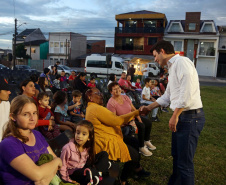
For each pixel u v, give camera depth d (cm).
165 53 256
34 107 155
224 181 335
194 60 3300
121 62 2319
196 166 379
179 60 236
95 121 272
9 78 1060
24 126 150
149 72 2623
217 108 914
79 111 482
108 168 246
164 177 334
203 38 3186
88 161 229
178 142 254
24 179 149
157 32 3303
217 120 707
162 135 530
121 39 3481
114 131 282
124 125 332
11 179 146
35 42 4519
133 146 315
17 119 150
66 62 3916
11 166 143
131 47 3456
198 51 3256
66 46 4047
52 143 237
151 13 3381
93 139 227
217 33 3173
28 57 4253
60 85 915
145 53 3378
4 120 255
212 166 381
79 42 4416
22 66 2817
